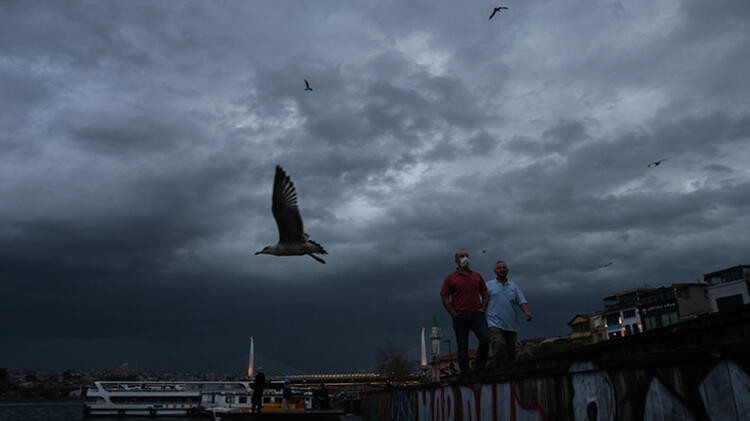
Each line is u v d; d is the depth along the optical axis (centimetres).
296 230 839
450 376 758
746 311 359
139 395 6512
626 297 5684
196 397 6531
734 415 171
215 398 5050
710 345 181
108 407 6378
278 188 847
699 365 190
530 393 367
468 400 536
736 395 170
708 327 407
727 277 4697
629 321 5534
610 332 5828
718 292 4741
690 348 192
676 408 204
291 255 846
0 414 10900
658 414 216
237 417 1700
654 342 484
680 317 4847
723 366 177
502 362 717
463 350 739
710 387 184
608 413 258
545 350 4931
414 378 9238
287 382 2491
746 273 4525
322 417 1678
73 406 18138
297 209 841
